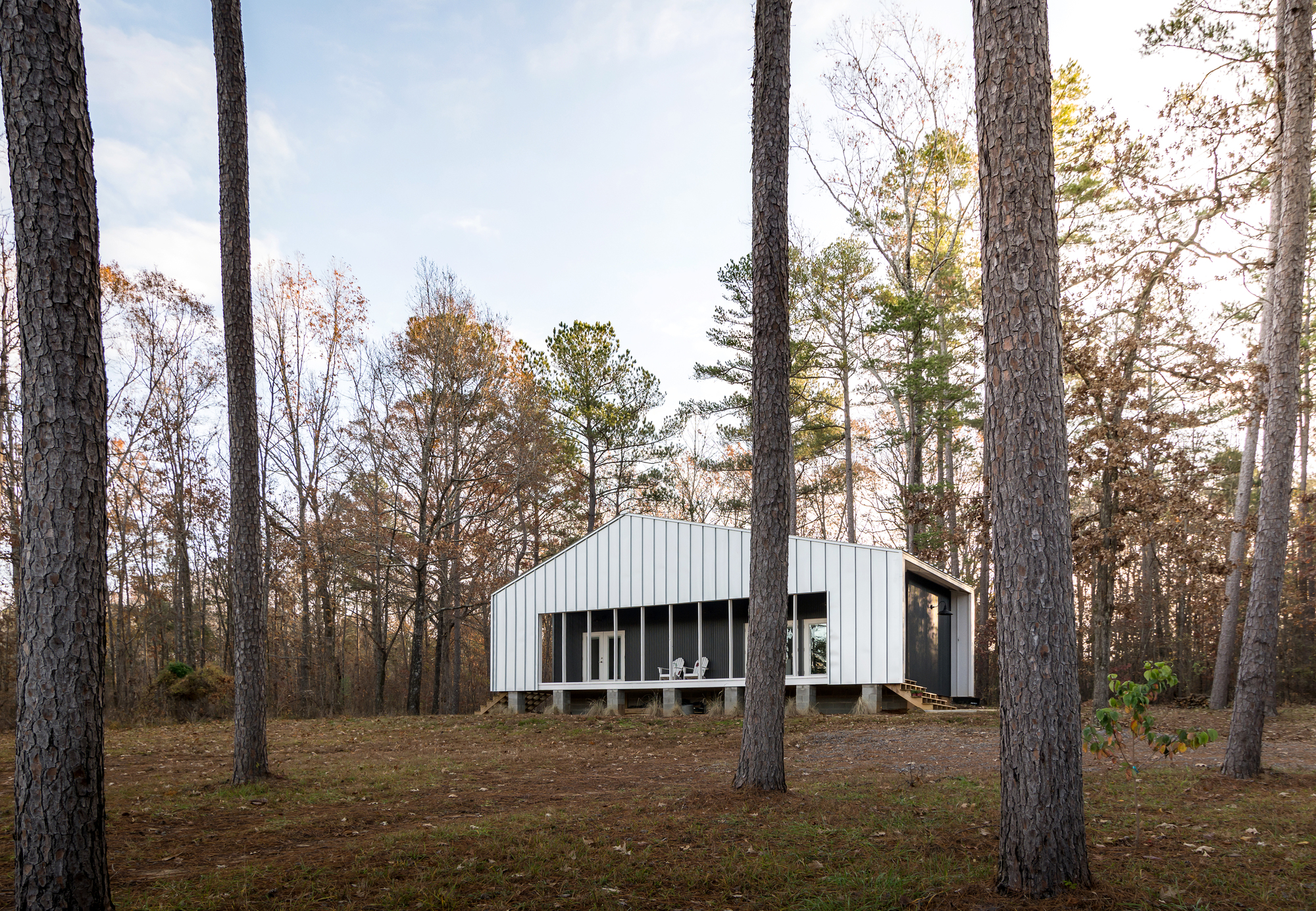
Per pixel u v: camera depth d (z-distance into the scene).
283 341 30.03
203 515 28.64
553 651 24.47
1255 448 19.48
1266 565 8.73
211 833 6.95
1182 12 15.00
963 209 28.22
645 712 20.22
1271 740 12.93
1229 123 14.85
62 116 4.50
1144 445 16.11
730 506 35.75
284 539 29.27
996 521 4.99
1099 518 16.64
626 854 5.68
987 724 15.09
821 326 29.92
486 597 31.48
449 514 27.95
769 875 5.13
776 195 8.40
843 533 45.34
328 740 15.52
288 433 29.88
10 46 4.44
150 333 27.75
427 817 7.50
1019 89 5.06
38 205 4.41
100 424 4.53
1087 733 5.59
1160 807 7.02
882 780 8.84
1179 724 14.41
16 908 4.07
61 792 4.14
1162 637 31.00
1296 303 9.03
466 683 38.94
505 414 28.64
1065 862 4.54
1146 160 15.88
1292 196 9.17
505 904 4.68
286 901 4.78
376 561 26.89
